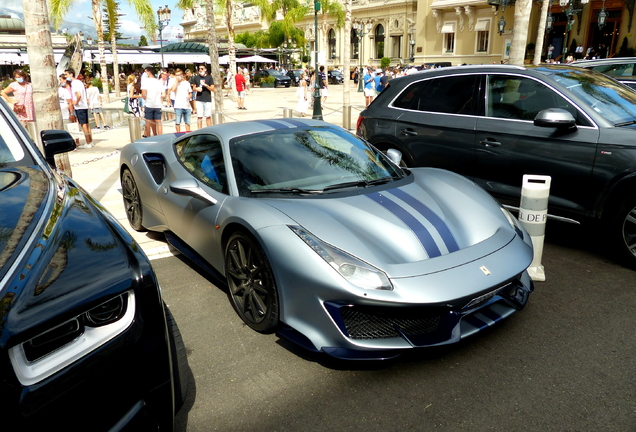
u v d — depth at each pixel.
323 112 19.14
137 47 46.59
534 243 3.71
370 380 2.53
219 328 3.08
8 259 1.41
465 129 4.89
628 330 2.98
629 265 3.96
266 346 2.87
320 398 2.40
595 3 33.88
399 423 2.21
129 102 14.50
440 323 2.51
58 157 6.07
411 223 2.81
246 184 3.25
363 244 2.60
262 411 2.32
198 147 3.89
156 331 1.50
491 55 39.50
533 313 3.21
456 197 3.25
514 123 4.57
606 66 8.20
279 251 2.64
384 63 47.47
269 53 53.97
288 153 3.53
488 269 2.61
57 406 1.25
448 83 5.21
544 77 4.52
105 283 1.42
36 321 1.26
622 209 3.89
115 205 6.08
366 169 3.57
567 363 2.64
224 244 3.21
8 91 10.67
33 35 5.54
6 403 1.16
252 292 2.94
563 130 4.20
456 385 2.47
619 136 3.91
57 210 1.77
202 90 12.79
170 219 3.97
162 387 1.49
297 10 47.53
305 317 2.58
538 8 36.06
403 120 5.44
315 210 2.87
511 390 2.42
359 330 2.50
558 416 2.23
